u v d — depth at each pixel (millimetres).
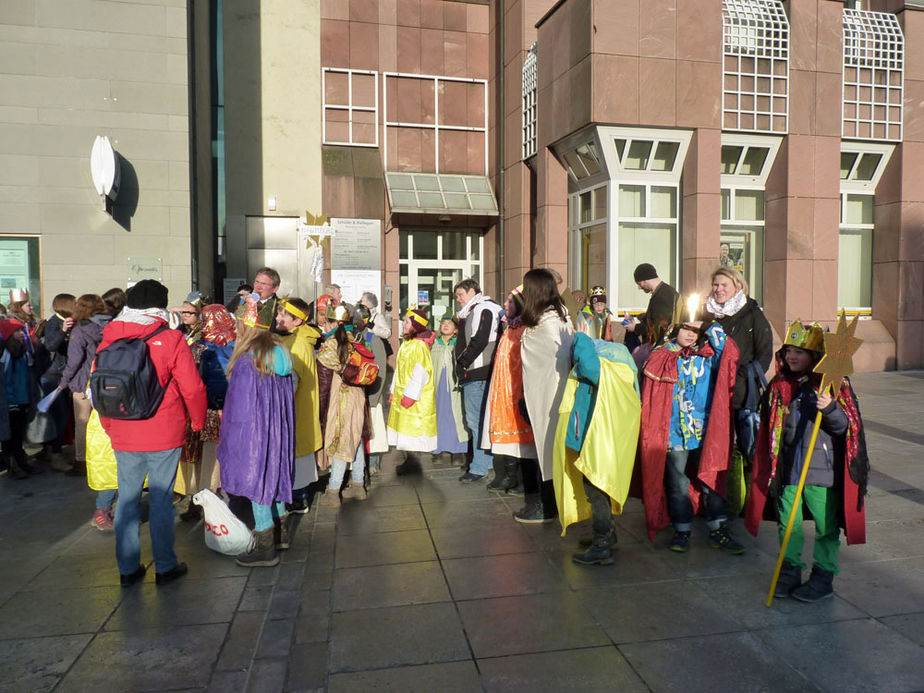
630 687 2846
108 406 3742
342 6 14914
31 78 9391
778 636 3264
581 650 3154
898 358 13172
